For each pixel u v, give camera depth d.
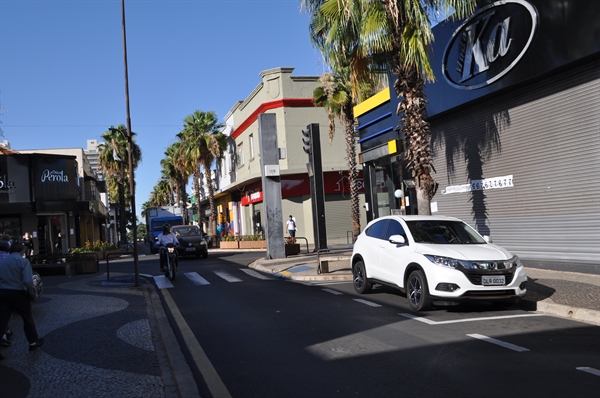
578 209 11.76
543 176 12.70
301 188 35.06
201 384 5.80
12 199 30.94
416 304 9.34
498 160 14.17
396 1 11.70
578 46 10.94
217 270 19.19
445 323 8.26
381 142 19.91
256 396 5.30
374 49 13.02
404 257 9.76
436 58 15.53
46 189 32.03
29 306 7.30
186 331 8.62
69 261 20.02
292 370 6.12
